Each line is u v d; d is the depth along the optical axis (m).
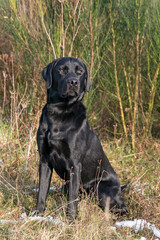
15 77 7.38
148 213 3.77
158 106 7.25
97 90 6.86
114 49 5.86
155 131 7.27
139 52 6.23
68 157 3.65
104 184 4.15
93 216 3.58
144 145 6.12
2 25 7.05
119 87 6.47
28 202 4.03
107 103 6.91
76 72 3.79
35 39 5.92
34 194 4.22
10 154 5.03
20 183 4.27
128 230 3.53
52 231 3.20
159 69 6.46
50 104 3.73
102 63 6.53
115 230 3.48
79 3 5.69
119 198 4.04
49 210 3.88
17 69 7.36
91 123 6.50
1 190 4.24
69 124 3.64
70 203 3.57
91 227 3.29
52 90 3.80
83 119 3.79
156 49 6.21
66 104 3.66
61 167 3.76
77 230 3.20
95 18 5.68
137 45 5.81
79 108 3.80
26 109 6.29
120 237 3.35
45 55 5.94
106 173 4.24
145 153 5.90
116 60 6.43
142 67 6.75
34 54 6.10
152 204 4.09
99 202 4.06
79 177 3.70
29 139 5.43
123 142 6.40
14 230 3.10
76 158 3.67
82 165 3.95
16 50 6.80
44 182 3.76
